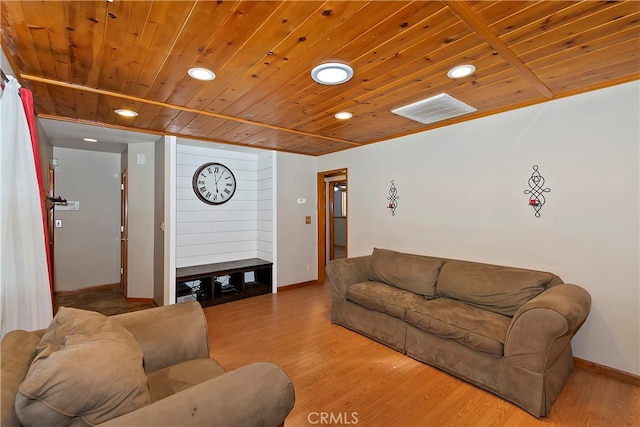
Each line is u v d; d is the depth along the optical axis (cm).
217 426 101
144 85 232
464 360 236
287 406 120
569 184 260
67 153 477
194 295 425
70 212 481
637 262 229
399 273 336
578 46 182
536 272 258
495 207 306
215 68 205
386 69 209
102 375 103
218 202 486
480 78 226
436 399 216
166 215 386
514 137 292
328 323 358
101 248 505
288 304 429
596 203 246
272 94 251
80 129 355
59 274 475
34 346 130
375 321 308
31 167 188
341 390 227
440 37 171
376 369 256
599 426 188
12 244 176
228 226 502
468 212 328
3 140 166
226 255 499
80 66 201
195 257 468
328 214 638
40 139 327
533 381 198
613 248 239
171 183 388
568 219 260
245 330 338
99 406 102
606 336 242
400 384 234
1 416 88
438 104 279
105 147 463
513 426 189
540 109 275
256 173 535
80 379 98
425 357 262
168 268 385
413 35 168
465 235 331
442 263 322
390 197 411
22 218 183
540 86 241
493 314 254
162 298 395
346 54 189
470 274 287
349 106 283
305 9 146
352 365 262
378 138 415
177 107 282
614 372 238
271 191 493
